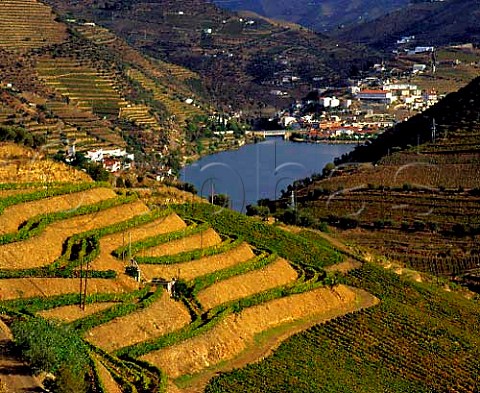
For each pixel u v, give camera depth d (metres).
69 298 86.94
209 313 97.12
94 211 117.69
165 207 143.50
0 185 120.31
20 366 62.97
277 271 116.56
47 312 84.00
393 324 115.94
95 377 65.81
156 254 111.31
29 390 59.66
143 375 75.44
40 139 173.12
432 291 138.88
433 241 197.38
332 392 89.06
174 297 98.50
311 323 109.56
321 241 160.62
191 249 116.12
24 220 109.81
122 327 86.31
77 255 101.12
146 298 92.25
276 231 152.38
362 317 115.44
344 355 102.31
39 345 63.47
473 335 121.75
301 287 113.69
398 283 137.75
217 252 114.88
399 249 193.12
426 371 103.50
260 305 105.44
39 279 90.38
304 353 99.19
